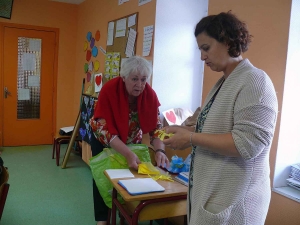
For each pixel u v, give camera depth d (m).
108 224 2.37
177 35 3.21
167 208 1.78
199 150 1.28
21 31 5.12
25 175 3.87
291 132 1.87
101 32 4.38
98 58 4.49
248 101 1.09
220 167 1.18
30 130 5.39
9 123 5.22
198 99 3.40
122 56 3.70
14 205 2.99
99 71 4.43
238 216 1.16
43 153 4.93
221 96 1.21
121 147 2.01
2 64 5.05
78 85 5.41
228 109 1.17
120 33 3.76
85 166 4.35
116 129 2.07
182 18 3.21
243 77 1.15
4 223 2.62
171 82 3.24
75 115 5.57
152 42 3.13
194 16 3.26
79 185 3.62
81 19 5.26
